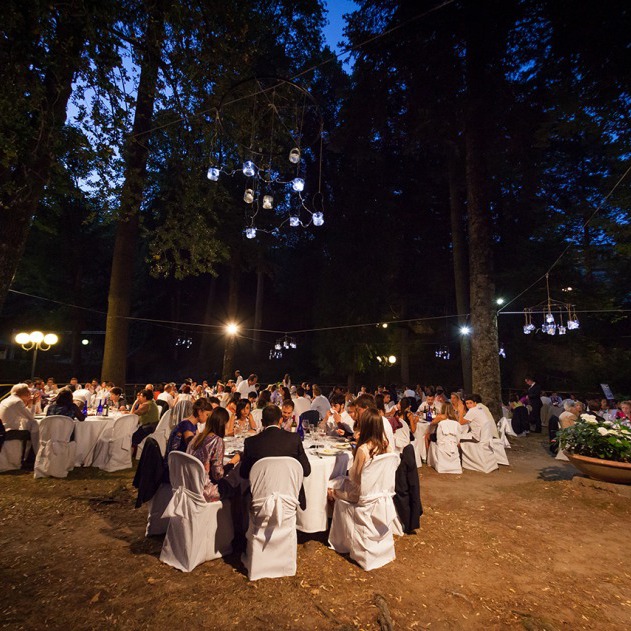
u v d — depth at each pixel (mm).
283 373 30312
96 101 5465
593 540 4430
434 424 7801
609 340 22500
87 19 4410
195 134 7934
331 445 5242
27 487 5785
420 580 3479
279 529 3504
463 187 16578
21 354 30125
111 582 3281
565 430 6590
